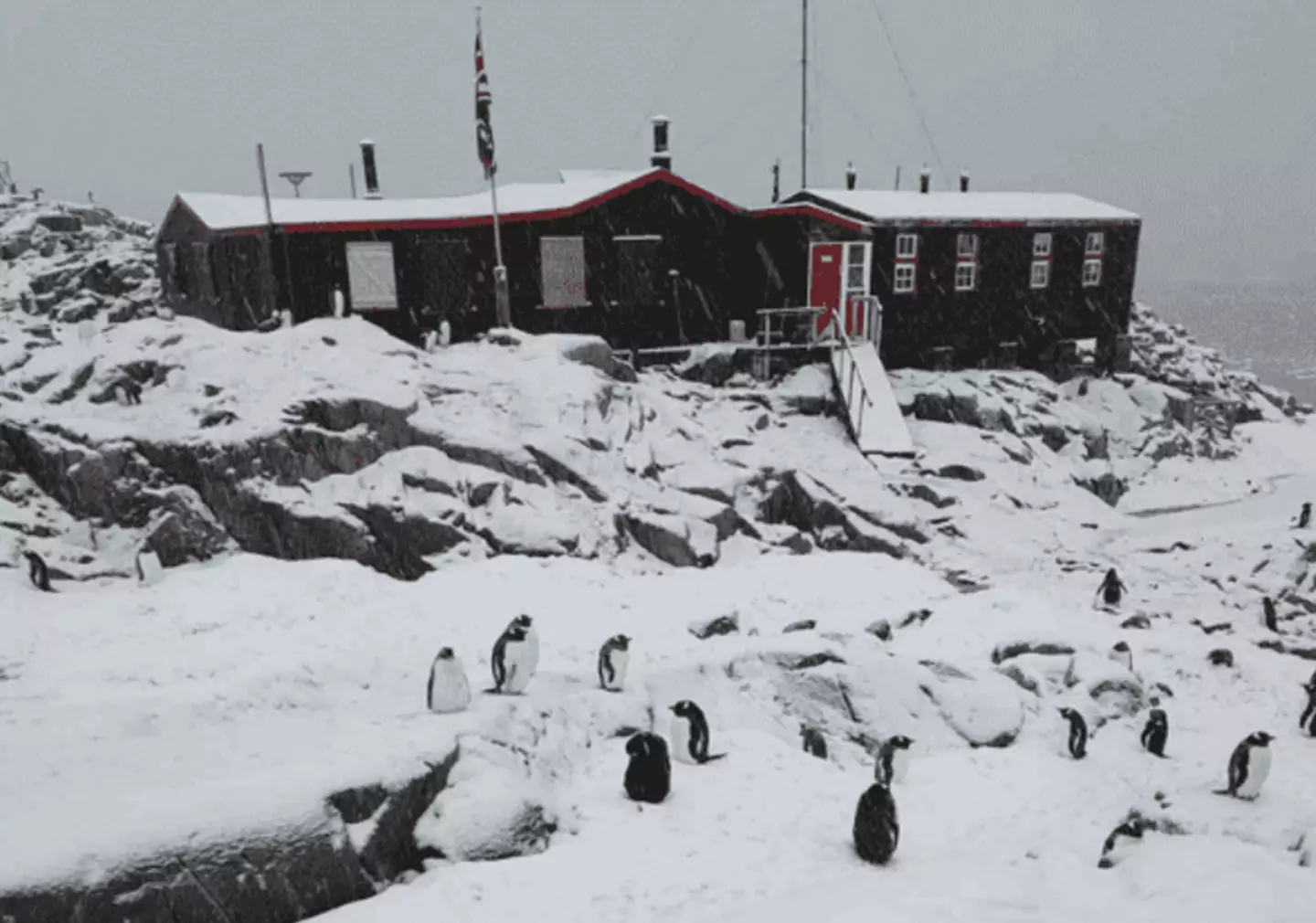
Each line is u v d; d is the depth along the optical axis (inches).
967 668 498.9
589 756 379.9
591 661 457.1
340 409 624.4
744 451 794.8
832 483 788.0
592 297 945.5
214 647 446.0
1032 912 259.9
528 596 539.5
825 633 523.8
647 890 285.6
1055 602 666.8
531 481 647.8
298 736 331.0
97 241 1195.9
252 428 593.0
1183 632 645.9
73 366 634.2
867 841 312.0
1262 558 790.5
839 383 930.7
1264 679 571.8
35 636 445.4
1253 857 289.7
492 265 893.2
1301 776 424.2
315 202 933.2
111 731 337.4
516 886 280.5
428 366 740.7
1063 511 872.9
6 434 567.2
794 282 1012.5
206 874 249.4
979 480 880.9
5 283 1050.1
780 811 351.3
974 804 385.4
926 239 1059.3
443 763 314.2
